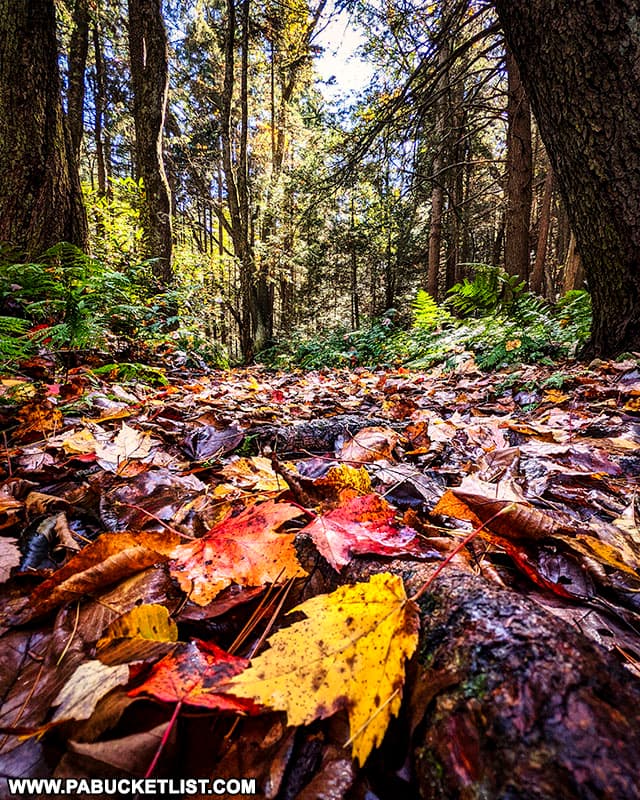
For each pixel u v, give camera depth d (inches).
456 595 19.7
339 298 1141.1
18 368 86.6
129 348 149.9
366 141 285.1
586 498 44.3
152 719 18.1
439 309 280.2
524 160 318.3
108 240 245.6
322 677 17.7
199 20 634.2
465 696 15.5
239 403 103.0
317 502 38.6
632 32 98.3
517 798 12.6
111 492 40.7
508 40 121.9
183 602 25.0
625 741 13.3
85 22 362.3
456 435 71.6
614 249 112.6
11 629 23.4
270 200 637.3
